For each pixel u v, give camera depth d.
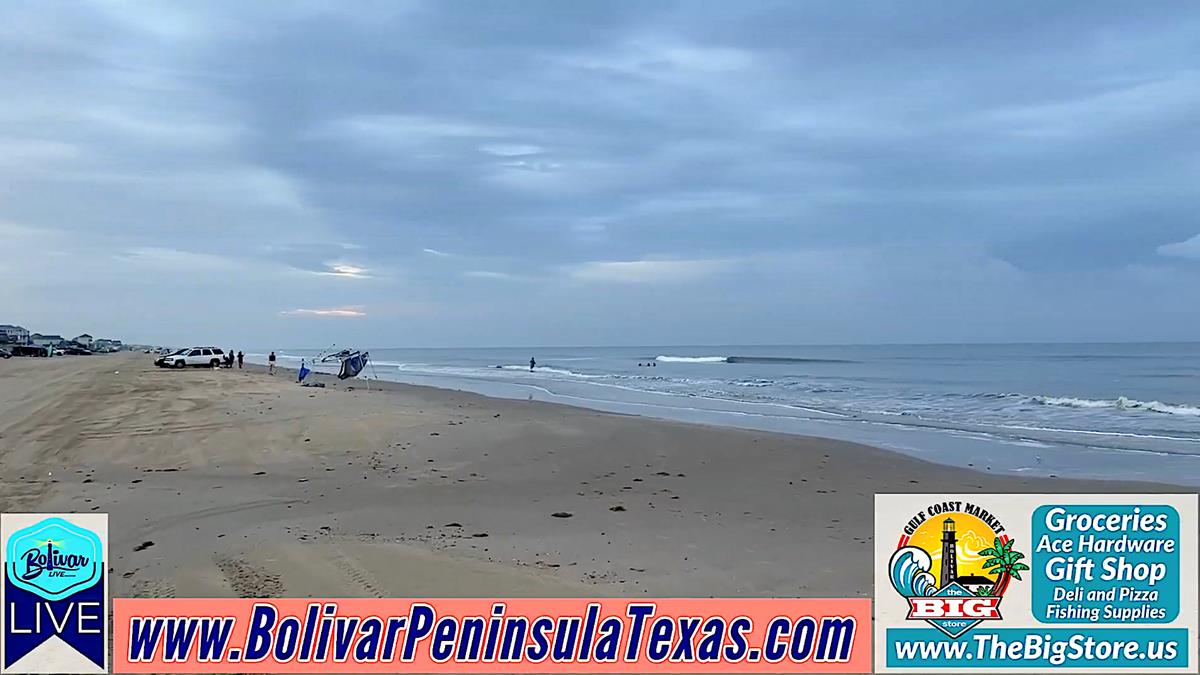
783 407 27.39
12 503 9.77
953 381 43.09
